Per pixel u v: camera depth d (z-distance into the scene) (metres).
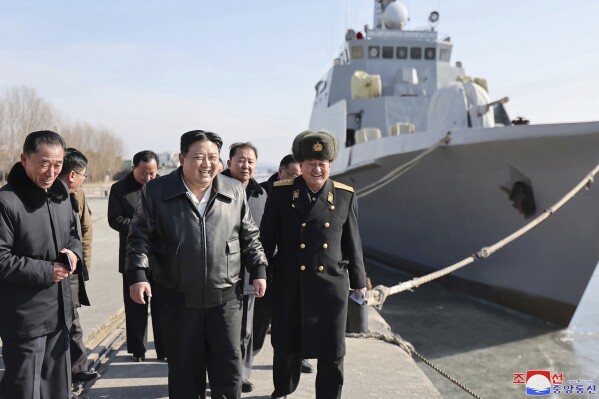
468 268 8.77
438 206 8.74
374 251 11.82
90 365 3.66
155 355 3.91
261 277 2.48
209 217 2.36
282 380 2.93
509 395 5.39
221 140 2.41
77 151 3.10
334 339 2.61
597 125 5.66
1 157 38.94
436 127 8.90
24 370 2.27
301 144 2.67
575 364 6.17
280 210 2.77
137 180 3.79
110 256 9.17
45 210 2.30
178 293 2.33
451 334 7.27
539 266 7.48
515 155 6.75
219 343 2.40
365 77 12.23
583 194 6.39
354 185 10.88
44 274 2.22
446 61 13.73
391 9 13.90
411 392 3.27
